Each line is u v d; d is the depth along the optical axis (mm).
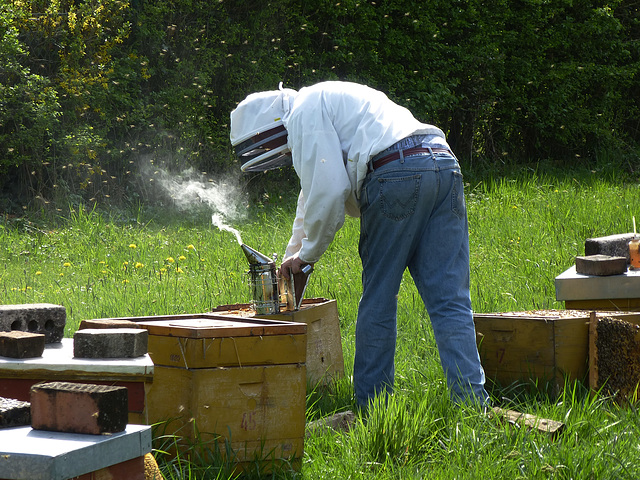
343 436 2971
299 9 14531
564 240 7824
